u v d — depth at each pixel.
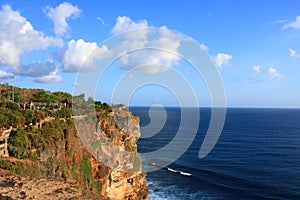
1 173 24.28
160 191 63.31
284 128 189.62
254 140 138.38
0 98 47.62
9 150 29.72
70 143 39.22
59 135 38.06
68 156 38.03
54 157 34.72
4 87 61.31
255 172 80.19
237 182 71.00
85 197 20.83
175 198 59.22
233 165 88.06
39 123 37.00
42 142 33.81
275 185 68.75
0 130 30.62
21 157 29.69
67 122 42.12
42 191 20.70
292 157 99.62
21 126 34.88
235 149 115.19
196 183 69.69
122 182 48.25
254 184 69.38
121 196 48.38
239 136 151.75
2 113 33.25
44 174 30.16
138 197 52.47
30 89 65.88
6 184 21.48
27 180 23.16
